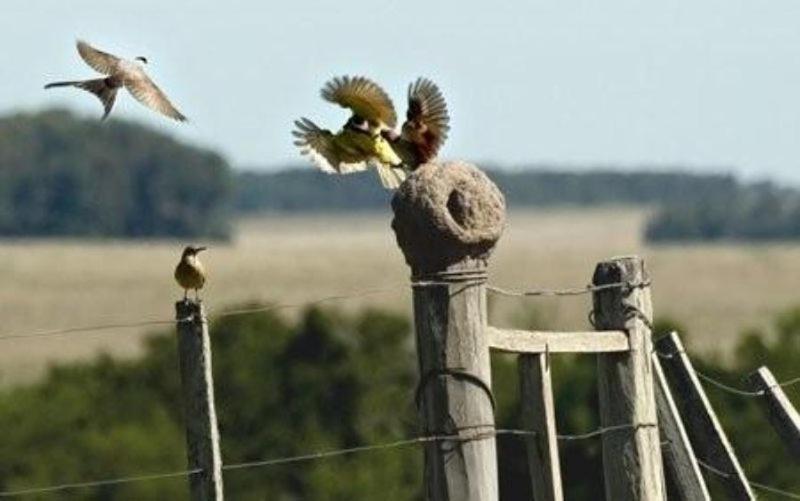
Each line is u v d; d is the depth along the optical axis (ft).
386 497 132.36
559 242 512.63
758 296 318.04
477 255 45.96
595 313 51.93
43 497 134.31
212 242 503.61
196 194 506.07
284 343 140.67
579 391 112.68
